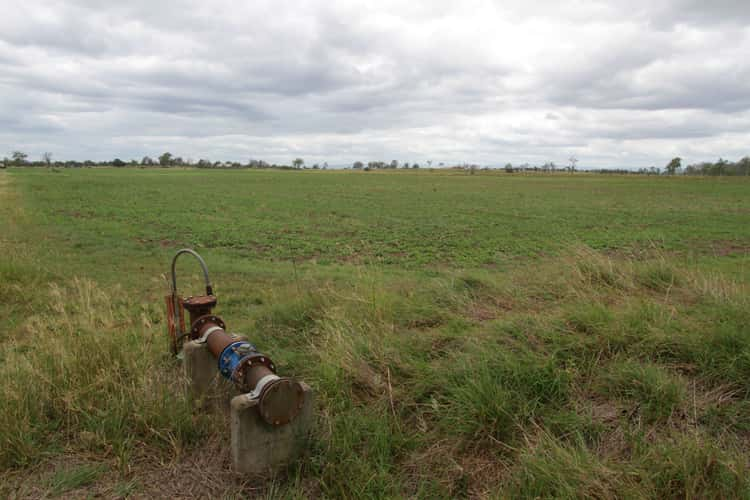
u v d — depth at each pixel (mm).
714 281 4887
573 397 3125
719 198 41938
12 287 7082
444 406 3117
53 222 18312
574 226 20984
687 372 3293
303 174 114562
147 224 19031
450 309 4863
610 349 3594
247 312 6488
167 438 2957
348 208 29125
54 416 3260
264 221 21281
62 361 3486
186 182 61531
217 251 13148
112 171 116375
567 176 124938
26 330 5434
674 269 5355
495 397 2967
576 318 3979
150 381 3406
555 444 2617
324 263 11734
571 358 3436
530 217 24969
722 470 2326
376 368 3641
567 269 5617
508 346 3701
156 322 5863
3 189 37906
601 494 2262
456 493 2578
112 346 3854
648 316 3914
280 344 4711
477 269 10992
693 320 3889
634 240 16516
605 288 5059
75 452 2941
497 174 138125
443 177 104375
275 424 2629
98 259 10875
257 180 72688
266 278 9164
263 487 2633
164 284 8258
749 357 3162
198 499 2559
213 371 3465
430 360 3740
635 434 2699
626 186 67312
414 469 2758
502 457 2740
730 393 3006
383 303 4789
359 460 2717
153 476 2754
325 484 2590
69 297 6820
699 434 2680
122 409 3127
